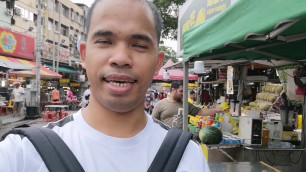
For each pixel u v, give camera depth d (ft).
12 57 38.91
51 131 2.72
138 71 2.75
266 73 19.01
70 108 56.34
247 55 10.79
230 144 10.65
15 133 2.72
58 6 97.14
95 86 2.80
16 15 73.00
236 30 6.10
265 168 8.23
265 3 5.10
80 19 117.70
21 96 42.93
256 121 11.00
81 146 2.71
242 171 7.93
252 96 22.44
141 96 2.88
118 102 2.72
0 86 48.60
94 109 2.89
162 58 3.38
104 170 2.66
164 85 54.39
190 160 2.98
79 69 91.71
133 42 2.76
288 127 12.81
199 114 13.21
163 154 2.86
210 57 9.98
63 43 100.22
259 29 5.17
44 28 87.86
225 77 20.44
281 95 13.56
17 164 2.52
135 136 2.90
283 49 9.39
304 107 11.79
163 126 3.37
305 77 10.84
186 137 3.10
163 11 46.50
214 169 8.09
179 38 17.92
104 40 2.74
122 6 2.74
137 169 2.76
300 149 11.07
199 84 33.55
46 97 53.21
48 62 75.56
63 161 2.52
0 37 35.47
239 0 6.07
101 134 2.79
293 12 4.31
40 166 2.50
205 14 12.60
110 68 2.70
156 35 2.98
